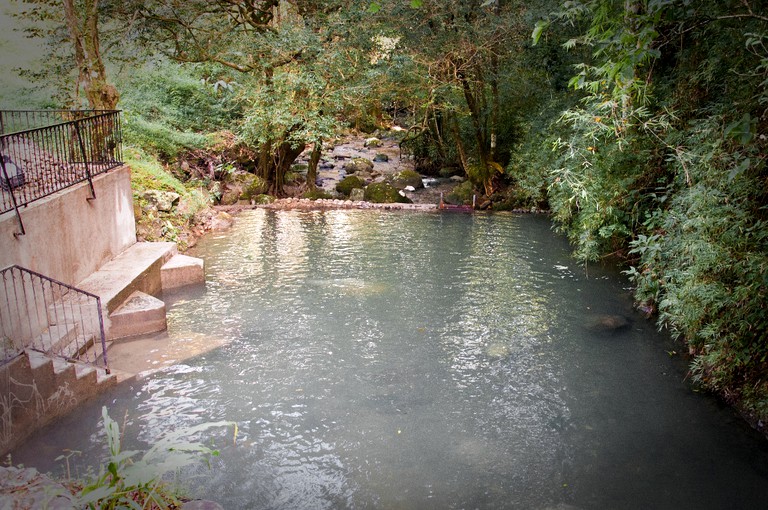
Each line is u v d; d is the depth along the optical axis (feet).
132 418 21.57
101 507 13.43
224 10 53.06
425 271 39.55
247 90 56.13
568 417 22.04
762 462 19.30
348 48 52.70
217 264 41.32
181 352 27.25
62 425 20.93
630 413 22.33
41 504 13.51
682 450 19.98
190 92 66.74
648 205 35.58
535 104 61.72
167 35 53.11
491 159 67.15
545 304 33.55
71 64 50.57
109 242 35.01
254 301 34.06
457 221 55.01
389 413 22.22
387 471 18.72
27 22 52.06
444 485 18.06
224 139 64.59
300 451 19.71
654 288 30.35
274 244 46.60
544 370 25.76
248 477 18.29
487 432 21.02
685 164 26.84
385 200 63.36
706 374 24.70
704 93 29.84
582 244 40.19
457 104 66.39
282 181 66.64
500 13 54.85
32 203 26.78
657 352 27.63
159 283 35.73
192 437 20.33
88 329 27.53
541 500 17.39
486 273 39.17
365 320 31.22
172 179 52.49
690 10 23.43
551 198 48.67
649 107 32.91
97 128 35.81
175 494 15.84
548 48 53.31
